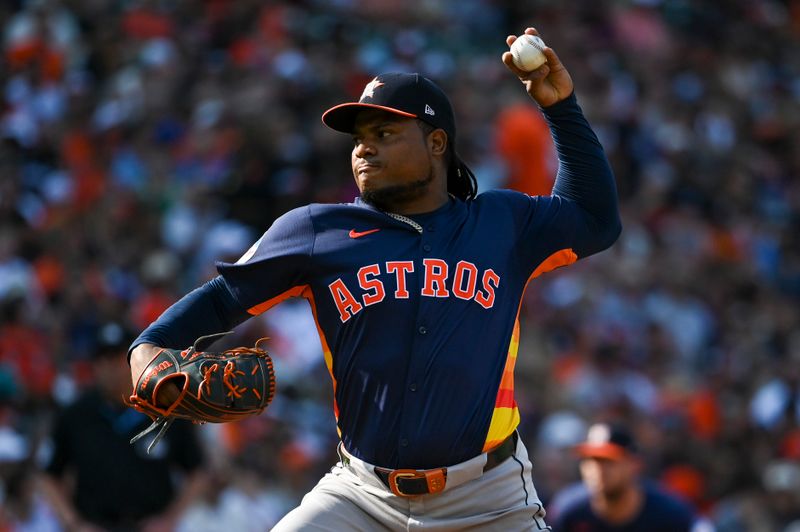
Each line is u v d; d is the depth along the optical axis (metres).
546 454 35.44
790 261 57.62
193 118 49.50
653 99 64.56
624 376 43.66
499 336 12.97
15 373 32.19
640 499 25.73
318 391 37.12
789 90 71.62
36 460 27.70
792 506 36.59
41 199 43.12
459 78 58.62
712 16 72.88
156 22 55.25
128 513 24.42
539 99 13.84
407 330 12.67
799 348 50.84
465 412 12.66
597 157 13.84
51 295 36.72
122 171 45.12
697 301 50.78
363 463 12.84
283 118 49.34
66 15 53.97
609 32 67.62
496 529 13.02
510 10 67.06
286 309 39.31
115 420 24.69
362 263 12.83
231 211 44.88
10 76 50.62
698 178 59.75
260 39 56.00
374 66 57.28
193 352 12.40
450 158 13.60
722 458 41.00
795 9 78.50
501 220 13.38
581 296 46.00
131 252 40.78
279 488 32.81
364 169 13.09
